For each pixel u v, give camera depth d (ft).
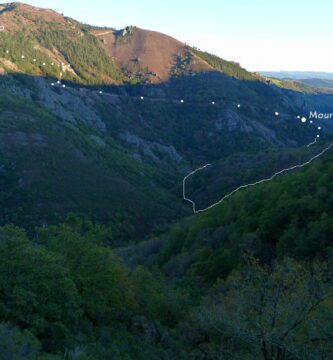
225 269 104.17
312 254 89.15
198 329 64.80
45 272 48.21
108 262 64.69
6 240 48.55
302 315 43.27
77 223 73.97
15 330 38.17
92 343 47.70
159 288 85.05
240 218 124.16
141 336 61.77
